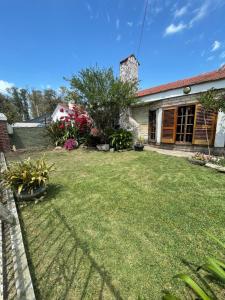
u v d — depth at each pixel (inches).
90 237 86.7
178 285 61.4
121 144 314.8
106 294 59.1
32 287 59.7
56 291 60.8
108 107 308.7
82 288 61.5
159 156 251.8
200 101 210.1
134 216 103.4
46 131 389.4
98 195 132.0
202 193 129.9
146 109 360.5
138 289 60.4
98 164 219.9
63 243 83.3
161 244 80.5
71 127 372.8
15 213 106.2
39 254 77.2
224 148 238.5
